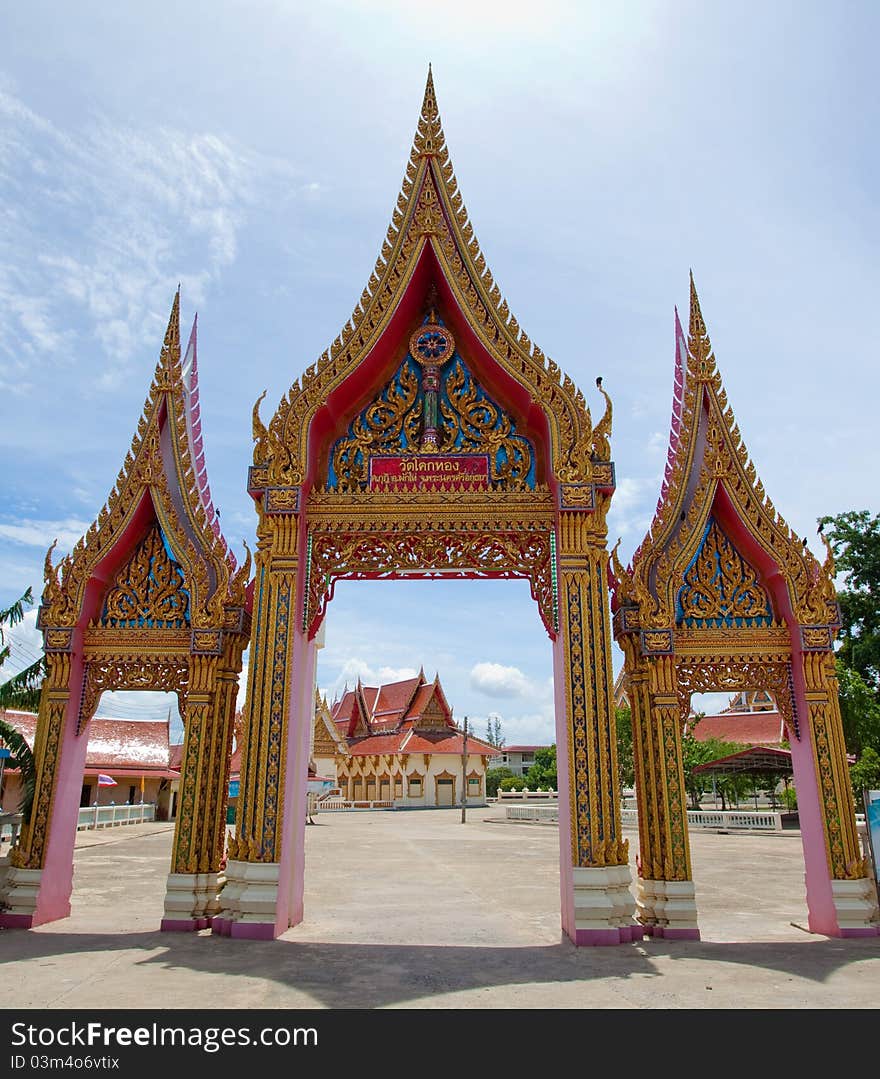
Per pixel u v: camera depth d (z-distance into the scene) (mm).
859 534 31281
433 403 12594
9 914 11172
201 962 8836
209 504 13688
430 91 13523
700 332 13258
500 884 17688
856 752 29078
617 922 10312
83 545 12430
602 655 10969
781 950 9766
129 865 22062
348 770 79438
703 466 12547
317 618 11938
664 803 11031
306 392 12086
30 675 13422
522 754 118875
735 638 11852
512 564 11812
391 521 11828
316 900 14625
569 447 11703
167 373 13406
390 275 12594
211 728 11648
